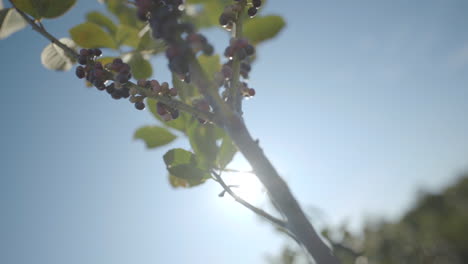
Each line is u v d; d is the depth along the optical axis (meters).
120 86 0.29
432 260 1.38
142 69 0.39
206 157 0.32
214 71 0.37
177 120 0.37
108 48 0.38
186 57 0.25
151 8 0.27
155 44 0.38
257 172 0.25
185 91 0.35
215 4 0.37
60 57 0.38
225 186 0.30
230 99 0.27
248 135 0.25
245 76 0.34
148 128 0.38
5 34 0.35
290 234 0.25
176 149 0.32
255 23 0.37
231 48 0.28
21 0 0.33
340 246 0.56
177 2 0.27
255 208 0.27
